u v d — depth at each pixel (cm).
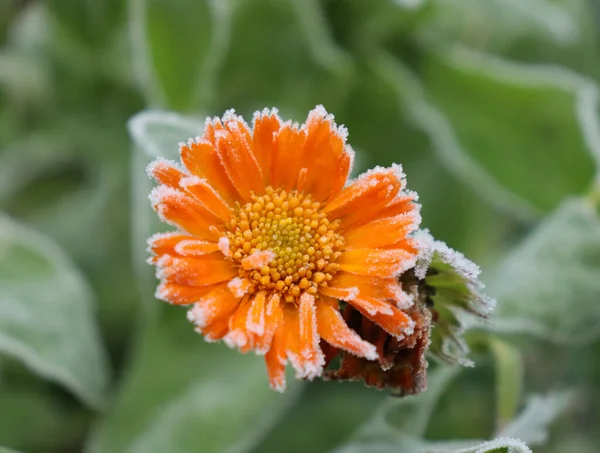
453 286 34
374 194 33
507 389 39
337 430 44
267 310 33
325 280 33
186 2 43
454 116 47
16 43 52
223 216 33
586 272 41
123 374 44
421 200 47
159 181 33
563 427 44
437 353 35
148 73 43
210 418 41
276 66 47
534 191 46
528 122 47
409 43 48
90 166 50
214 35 43
